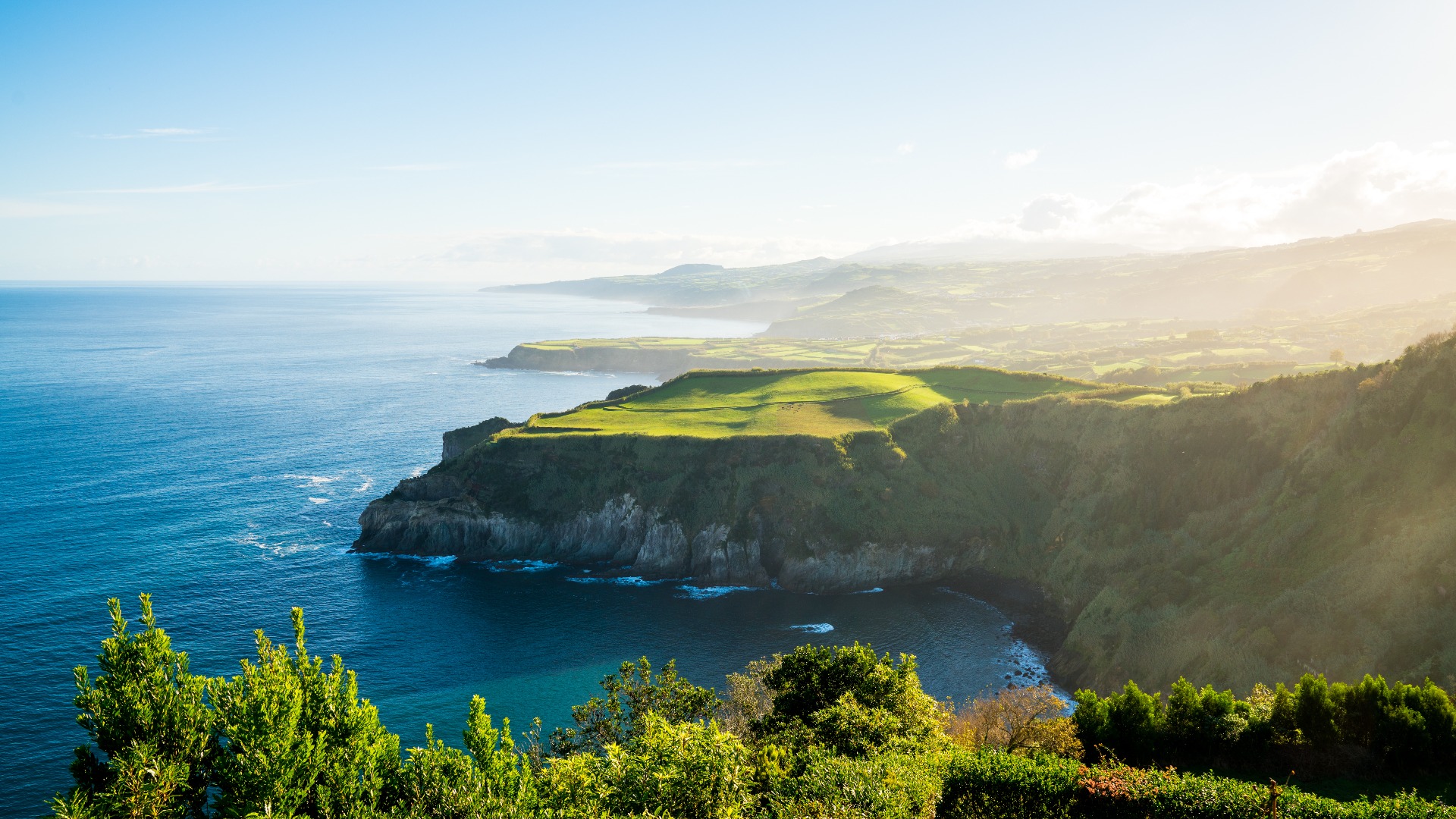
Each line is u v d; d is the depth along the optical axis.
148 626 27.61
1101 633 91.62
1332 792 44.81
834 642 99.19
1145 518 109.88
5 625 92.56
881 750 40.12
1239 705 51.56
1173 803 36.19
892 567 118.56
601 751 42.91
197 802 26.30
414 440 193.75
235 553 119.38
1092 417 127.62
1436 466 78.44
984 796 37.59
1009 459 133.88
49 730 73.50
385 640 96.25
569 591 114.19
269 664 28.53
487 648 95.38
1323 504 86.50
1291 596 77.75
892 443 132.50
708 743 29.86
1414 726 45.38
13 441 180.12
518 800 28.02
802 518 121.62
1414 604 68.75
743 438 130.50
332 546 124.50
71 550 116.50
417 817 26.64
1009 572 118.88
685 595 114.00
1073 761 40.75
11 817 62.59
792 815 31.55
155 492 145.75
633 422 144.38
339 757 27.50
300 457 174.00
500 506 128.38
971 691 88.44
